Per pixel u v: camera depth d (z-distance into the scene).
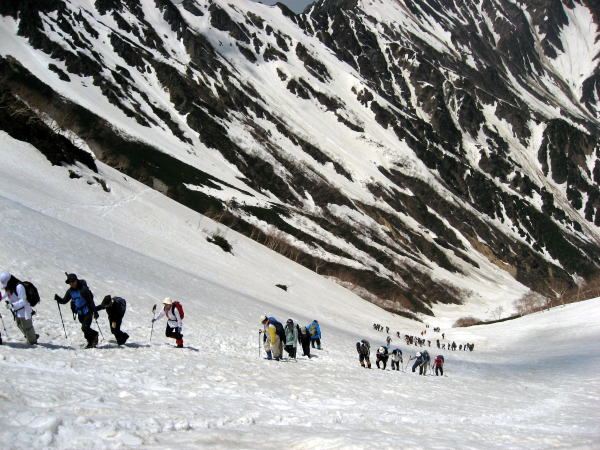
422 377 29.00
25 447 6.32
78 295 16.45
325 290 118.62
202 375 14.86
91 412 8.42
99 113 184.38
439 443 8.69
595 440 10.70
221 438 7.79
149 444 7.16
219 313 40.25
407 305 165.88
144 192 106.56
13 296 14.83
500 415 15.95
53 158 84.62
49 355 13.50
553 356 62.75
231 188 184.88
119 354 15.98
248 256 109.06
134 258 52.53
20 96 165.25
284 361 22.94
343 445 7.51
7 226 38.84
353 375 22.28
